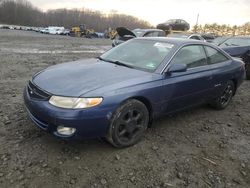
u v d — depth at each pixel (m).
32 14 90.88
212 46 5.20
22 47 16.97
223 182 3.34
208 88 4.94
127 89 3.57
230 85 5.70
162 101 4.07
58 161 3.39
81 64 4.33
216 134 4.59
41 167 3.26
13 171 3.15
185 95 4.44
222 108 5.73
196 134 4.49
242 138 4.55
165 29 27.73
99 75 3.76
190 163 3.63
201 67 4.74
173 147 3.98
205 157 3.83
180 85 4.26
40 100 3.41
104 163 3.44
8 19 86.00
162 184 3.19
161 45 4.55
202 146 4.12
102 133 3.47
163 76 4.02
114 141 3.62
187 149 3.98
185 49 4.54
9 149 3.55
